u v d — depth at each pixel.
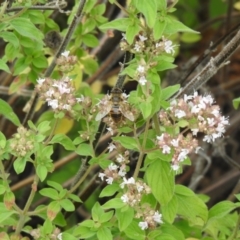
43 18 0.70
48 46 0.74
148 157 0.64
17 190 0.82
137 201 0.63
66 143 0.66
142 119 0.65
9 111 0.68
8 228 0.74
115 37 0.81
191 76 0.80
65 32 0.73
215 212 0.67
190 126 0.63
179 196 0.66
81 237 0.65
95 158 0.66
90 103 0.66
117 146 0.66
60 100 0.65
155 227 0.65
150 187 0.64
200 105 0.63
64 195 0.66
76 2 0.71
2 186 0.65
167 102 0.64
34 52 0.71
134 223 0.65
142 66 0.63
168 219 0.65
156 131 0.65
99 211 0.65
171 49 0.63
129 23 0.64
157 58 0.63
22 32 0.66
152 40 0.63
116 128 0.65
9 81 0.82
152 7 0.62
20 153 0.64
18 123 0.68
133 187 0.64
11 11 0.68
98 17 0.72
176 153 0.63
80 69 0.74
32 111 0.73
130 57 0.67
